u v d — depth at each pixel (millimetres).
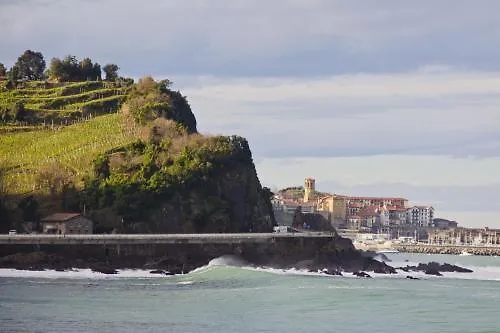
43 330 187625
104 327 194875
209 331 194875
